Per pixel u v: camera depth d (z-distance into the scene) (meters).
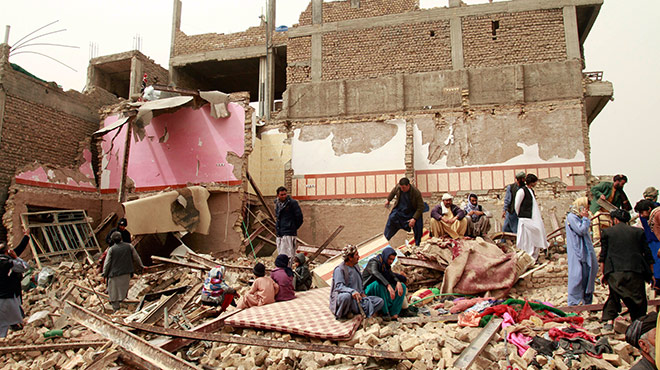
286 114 18.14
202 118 16.64
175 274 11.84
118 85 23.31
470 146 16.55
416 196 10.00
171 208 14.37
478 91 17.02
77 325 8.41
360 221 16.59
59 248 15.55
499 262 8.68
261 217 16.33
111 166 17.95
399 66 18.17
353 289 6.80
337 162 17.23
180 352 6.59
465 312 6.86
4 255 7.98
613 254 6.15
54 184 16.30
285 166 17.62
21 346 7.21
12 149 15.18
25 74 15.91
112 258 9.46
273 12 21.31
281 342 5.87
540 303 6.91
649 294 7.79
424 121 17.05
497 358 5.49
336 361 5.73
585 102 17.06
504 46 17.47
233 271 12.11
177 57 21.84
